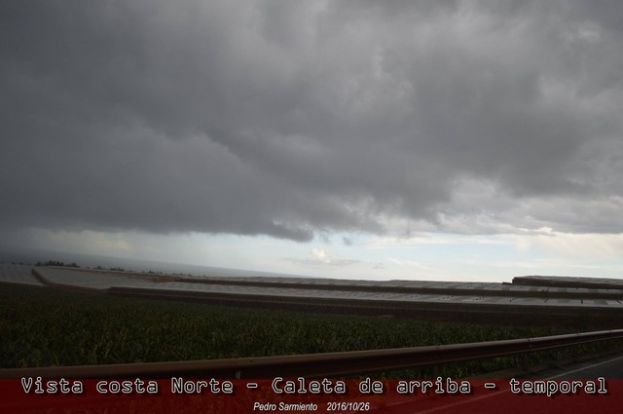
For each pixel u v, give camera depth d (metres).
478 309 44.62
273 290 79.25
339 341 18.02
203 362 6.27
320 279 99.50
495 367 13.53
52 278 116.69
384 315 48.38
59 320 24.56
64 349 14.90
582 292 58.16
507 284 76.75
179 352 15.16
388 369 8.82
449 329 25.25
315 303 55.81
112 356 14.30
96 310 33.62
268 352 15.81
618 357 18.12
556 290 62.34
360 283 87.06
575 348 18.48
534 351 13.53
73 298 53.31
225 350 16.02
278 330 21.52
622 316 37.97
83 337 17.66
